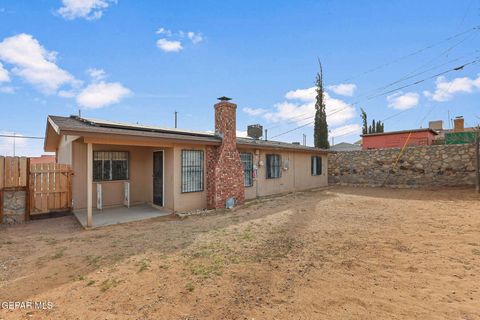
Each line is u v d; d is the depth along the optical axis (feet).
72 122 25.58
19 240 18.45
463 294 9.55
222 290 10.43
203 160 30.63
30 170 25.41
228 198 30.53
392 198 32.96
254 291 10.27
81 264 13.71
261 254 14.48
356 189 45.44
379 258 13.30
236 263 13.25
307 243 16.11
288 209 27.71
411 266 12.17
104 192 30.37
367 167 49.29
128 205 30.40
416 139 59.41
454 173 39.32
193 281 11.32
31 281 11.77
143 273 12.31
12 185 24.39
